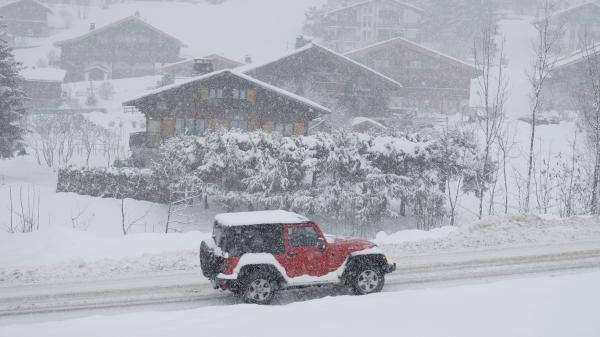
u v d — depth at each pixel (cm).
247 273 1229
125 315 1060
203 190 3259
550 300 1012
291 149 3200
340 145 3244
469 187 3356
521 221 2069
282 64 6662
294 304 1085
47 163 5075
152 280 1445
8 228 2734
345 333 877
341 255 1290
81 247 1767
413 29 13338
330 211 3162
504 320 908
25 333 962
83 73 11531
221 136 3266
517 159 4512
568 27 12275
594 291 1059
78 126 5853
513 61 11212
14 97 4409
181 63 10062
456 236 1912
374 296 1123
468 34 13300
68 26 15938
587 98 5028
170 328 945
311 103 4684
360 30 13275
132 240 1845
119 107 8969
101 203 3344
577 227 2002
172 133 4584
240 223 1236
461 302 1032
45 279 1453
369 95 6844
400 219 3325
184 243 1844
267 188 3184
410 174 3297
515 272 1459
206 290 1366
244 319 981
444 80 8350
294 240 1262
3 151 4397
